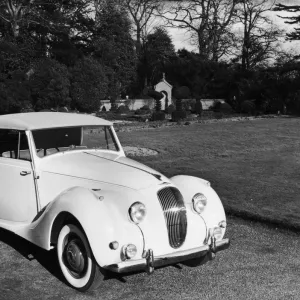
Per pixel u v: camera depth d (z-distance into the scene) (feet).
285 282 15.06
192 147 48.29
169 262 13.88
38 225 15.23
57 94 102.12
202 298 13.79
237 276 15.53
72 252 14.21
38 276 15.39
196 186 16.03
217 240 15.44
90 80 111.45
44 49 139.13
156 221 14.10
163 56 180.04
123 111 122.31
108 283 14.84
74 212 13.62
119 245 13.29
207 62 164.25
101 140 18.95
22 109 97.60
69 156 17.49
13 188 17.85
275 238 19.79
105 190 14.76
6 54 111.04
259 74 145.28
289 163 37.81
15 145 17.76
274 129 68.49
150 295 13.99
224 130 67.41
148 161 38.88
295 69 131.34
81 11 156.56
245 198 25.58
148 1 191.01
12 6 126.41
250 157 41.45
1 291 14.16
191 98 153.48
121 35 154.20
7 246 18.33
